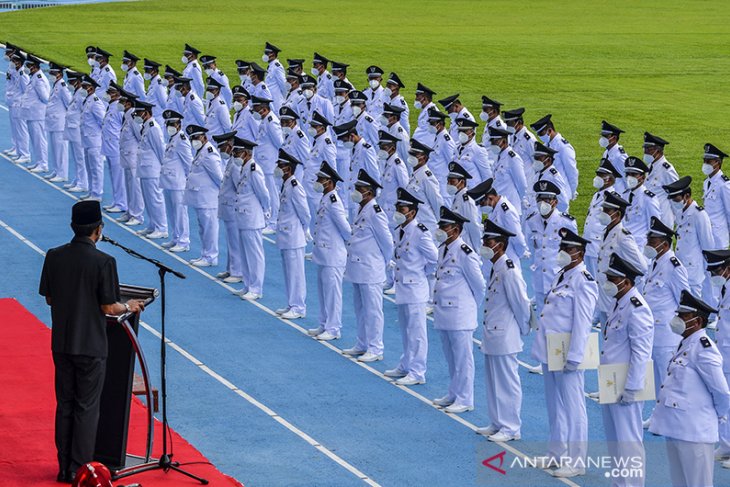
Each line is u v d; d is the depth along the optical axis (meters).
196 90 52.97
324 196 29.72
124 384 19.86
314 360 28.28
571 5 118.62
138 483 19.61
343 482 21.45
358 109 41.81
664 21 106.44
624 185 35.91
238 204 32.84
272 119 40.12
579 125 59.44
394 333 30.53
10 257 36.38
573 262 22.36
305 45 85.56
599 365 20.92
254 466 22.03
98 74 51.50
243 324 30.86
